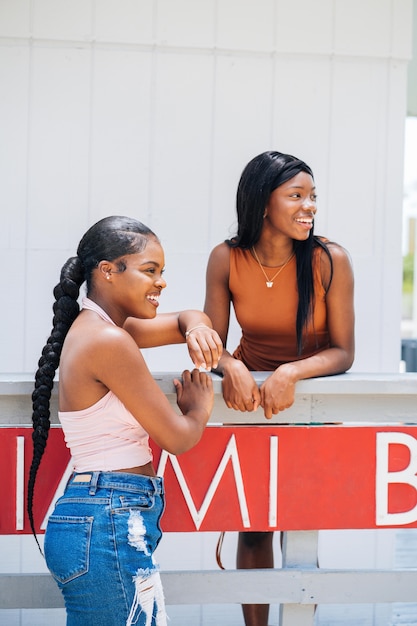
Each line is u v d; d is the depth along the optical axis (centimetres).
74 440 188
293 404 223
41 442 196
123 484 184
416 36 437
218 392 216
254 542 262
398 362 352
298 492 221
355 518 223
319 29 338
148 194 338
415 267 1170
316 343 254
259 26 336
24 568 332
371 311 349
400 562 387
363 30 341
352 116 343
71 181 334
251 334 261
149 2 331
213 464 219
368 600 226
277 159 238
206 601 221
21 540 331
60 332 199
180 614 324
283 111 340
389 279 349
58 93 331
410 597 227
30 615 318
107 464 186
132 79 333
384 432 222
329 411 225
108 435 187
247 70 338
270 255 246
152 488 189
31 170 332
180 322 225
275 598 223
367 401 225
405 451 223
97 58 331
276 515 221
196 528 219
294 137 342
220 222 342
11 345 337
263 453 220
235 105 338
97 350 183
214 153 339
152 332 226
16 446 213
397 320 351
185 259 341
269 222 241
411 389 219
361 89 343
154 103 335
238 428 218
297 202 234
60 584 184
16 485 213
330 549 342
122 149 335
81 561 179
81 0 329
